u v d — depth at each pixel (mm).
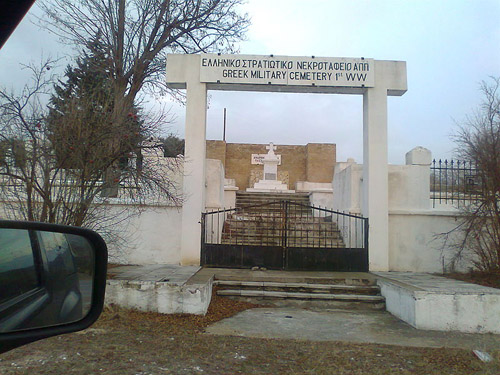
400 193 11484
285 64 10992
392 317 8172
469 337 6914
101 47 14234
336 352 5750
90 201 8008
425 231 11227
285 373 4953
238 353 5613
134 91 14586
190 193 10844
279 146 28047
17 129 7484
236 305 8648
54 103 8133
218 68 11000
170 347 5734
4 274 2371
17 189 7840
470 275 10023
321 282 9531
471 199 10109
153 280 8016
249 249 10750
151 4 14617
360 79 11000
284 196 18078
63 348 5500
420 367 5219
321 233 13453
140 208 10461
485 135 9555
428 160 11594
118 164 8547
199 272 9586
